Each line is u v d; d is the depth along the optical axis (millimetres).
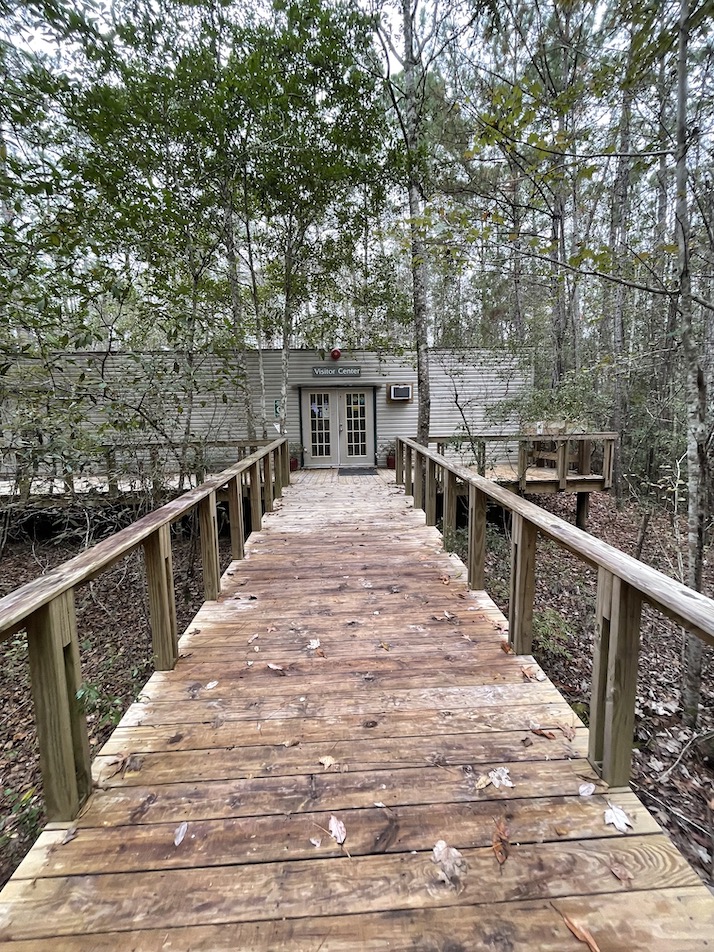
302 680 2219
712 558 5871
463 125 6156
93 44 4980
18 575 5891
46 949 1062
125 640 4238
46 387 4066
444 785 1554
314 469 10922
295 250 8891
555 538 1863
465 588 3346
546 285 5227
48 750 1377
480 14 5723
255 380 10844
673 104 3959
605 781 1552
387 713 1960
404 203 8688
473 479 3158
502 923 1107
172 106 6156
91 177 4461
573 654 3986
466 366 10641
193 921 1125
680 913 1129
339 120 7469
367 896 1179
